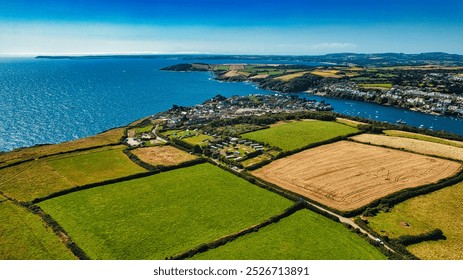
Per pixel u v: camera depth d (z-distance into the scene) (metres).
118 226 84.94
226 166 130.62
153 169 124.00
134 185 110.62
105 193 104.38
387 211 93.88
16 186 109.81
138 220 87.88
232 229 83.38
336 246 76.12
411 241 79.38
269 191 106.12
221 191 105.88
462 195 103.44
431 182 111.12
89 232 82.19
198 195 102.94
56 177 117.25
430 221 88.81
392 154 139.12
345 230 83.38
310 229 83.50
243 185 110.69
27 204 96.25
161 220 87.75
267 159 136.38
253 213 91.56
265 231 82.44
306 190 107.19
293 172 122.38
